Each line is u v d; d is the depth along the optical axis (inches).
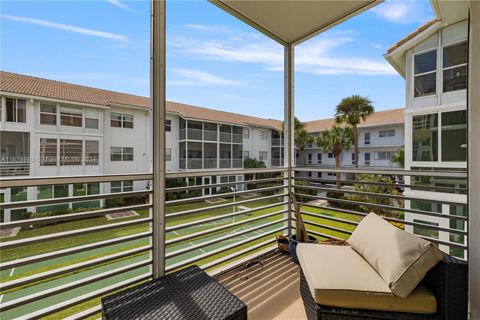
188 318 45.6
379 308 49.3
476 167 51.4
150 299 51.5
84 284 60.5
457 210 196.9
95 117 395.5
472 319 48.1
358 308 49.9
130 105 427.8
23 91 323.6
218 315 46.6
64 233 58.6
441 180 200.7
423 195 207.3
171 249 197.6
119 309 48.1
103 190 354.9
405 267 49.5
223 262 90.6
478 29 51.8
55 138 355.6
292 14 96.7
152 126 73.0
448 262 48.8
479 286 48.2
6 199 271.3
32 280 52.9
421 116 256.7
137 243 238.1
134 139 441.1
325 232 163.3
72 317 60.2
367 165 561.9
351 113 513.0
